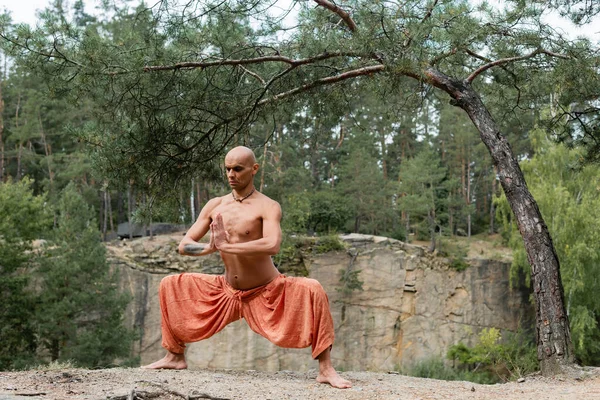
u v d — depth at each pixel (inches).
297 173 1349.7
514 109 592.4
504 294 1346.0
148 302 1211.2
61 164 1860.2
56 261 1029.2
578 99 551.5
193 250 275.7
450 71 554.6
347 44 443.2
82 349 955.3
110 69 463.2
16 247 1033.5
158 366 303.6
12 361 978.7
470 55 539.2
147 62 467.5
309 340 273.3
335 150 2249.0
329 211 1742.1
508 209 1328.7
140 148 508.4
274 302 282.0
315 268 1280.8
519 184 450.0
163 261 1234.0
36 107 1756.9
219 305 292.0
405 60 418.9
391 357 1261.1
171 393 236.5
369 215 1926.7
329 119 569.6
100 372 286.5
